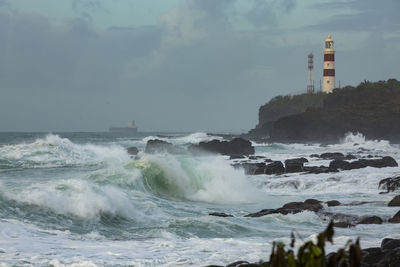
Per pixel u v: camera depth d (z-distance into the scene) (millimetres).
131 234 24281
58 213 26016
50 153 70812
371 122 154000
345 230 25078
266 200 41844
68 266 17281
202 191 43438
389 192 41906
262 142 151750
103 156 76250
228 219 27062
